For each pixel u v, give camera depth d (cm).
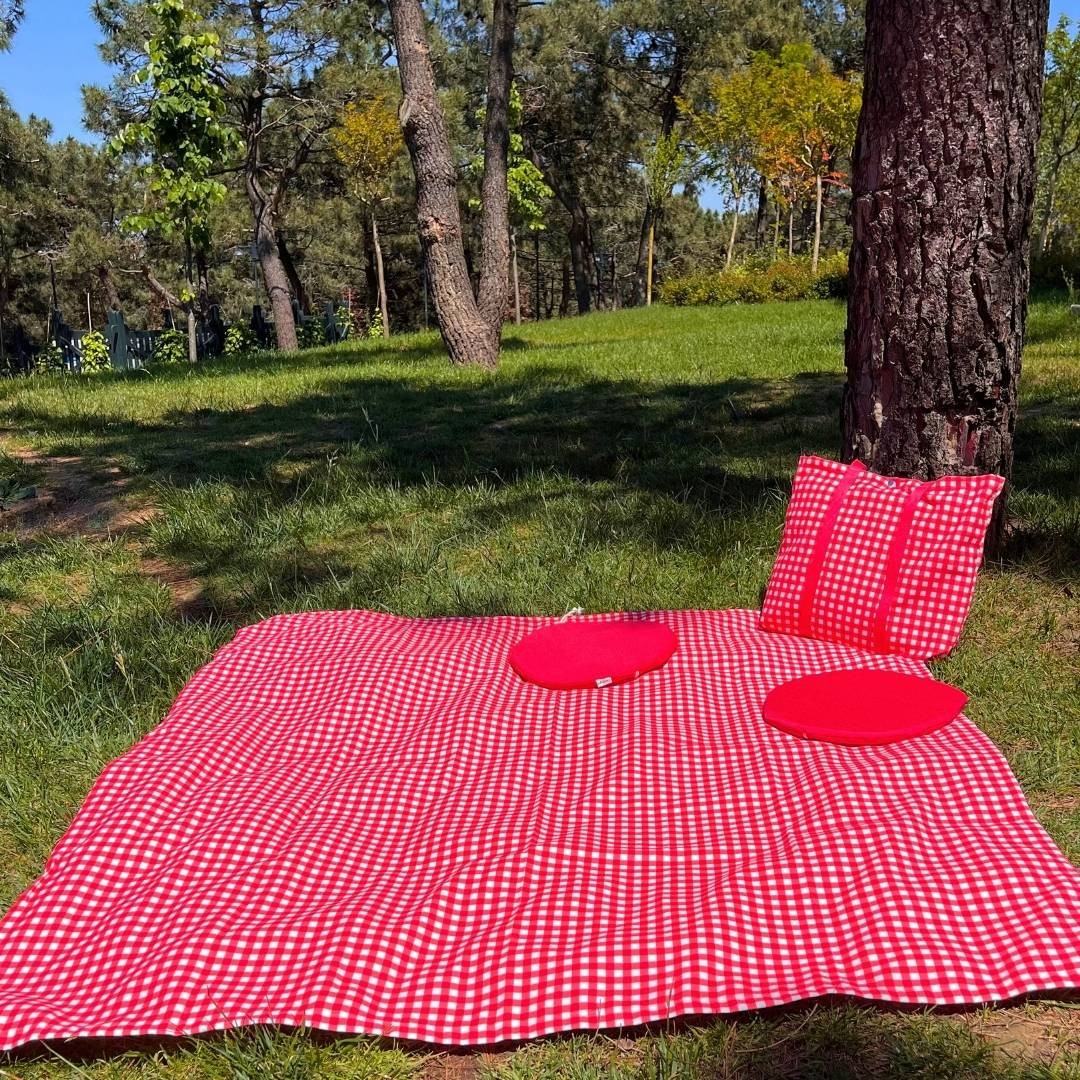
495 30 1183
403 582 467
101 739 329
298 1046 205
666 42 3775
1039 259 1781
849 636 359
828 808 254
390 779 286
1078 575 420
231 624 429
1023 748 305
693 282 2833
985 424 395
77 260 3738
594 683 337
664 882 241
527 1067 202
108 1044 211
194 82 1591
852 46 4212
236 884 241
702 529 507
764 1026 207
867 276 396
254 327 2589
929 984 208
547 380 1062
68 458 732
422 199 1191
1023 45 361
